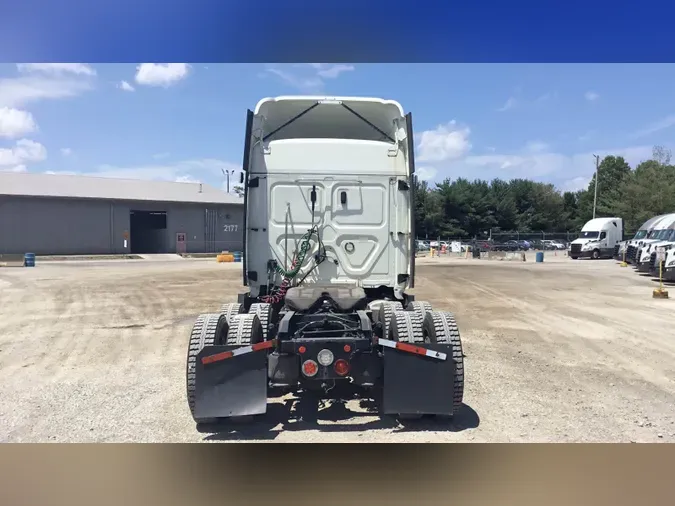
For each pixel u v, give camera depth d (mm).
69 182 48500
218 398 4805
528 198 89938
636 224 64188
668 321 11586
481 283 20625
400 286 6957
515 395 6148
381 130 7809
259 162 6898
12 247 42594
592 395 6164
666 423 5238
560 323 11289
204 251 51125
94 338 9578
